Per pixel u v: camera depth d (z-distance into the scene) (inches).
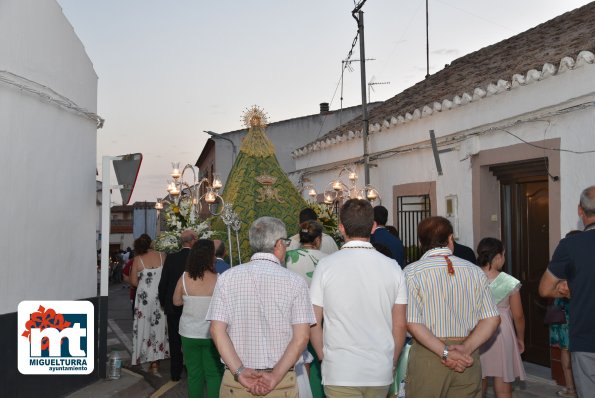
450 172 399.2
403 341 169.2
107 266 320.8
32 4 258.7
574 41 341.1
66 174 290.4
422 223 185.5
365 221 172.1
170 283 322.7
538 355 333.4
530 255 341.7
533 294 338.3
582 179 284.8
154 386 326.3
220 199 364.2
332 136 601.3
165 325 357.4
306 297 162.7
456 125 390.6
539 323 333.7
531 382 295.4
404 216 468.4
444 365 171.0
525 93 323.6
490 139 354.3
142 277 355.6
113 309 759.1
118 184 323.0
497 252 233.5
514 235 353.4
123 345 466.9
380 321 165.2
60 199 284.2
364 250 170.4
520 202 349.7
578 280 172.7
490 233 361.4
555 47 356.8
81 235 305.6
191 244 326.0
